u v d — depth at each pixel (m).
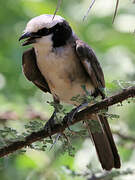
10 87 14.66
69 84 10.93
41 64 10.87
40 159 12.66
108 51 15.07
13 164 13.02
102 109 8.48
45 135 8.66
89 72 10.56
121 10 15.02
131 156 13.24
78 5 15.77
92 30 15.34
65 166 10.81
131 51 15.17
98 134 10.84
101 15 15.23
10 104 13.91
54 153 12.38
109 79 14.20
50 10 14.70
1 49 15.23
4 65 14.92
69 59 10.73
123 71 14.66
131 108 14.84
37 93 14.58
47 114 13.76
